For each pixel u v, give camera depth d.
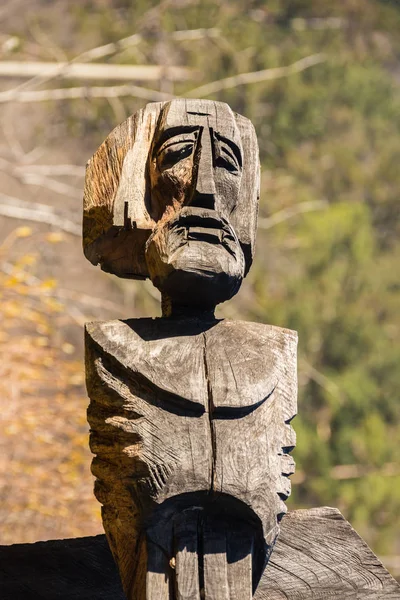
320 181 20.66
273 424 4.72
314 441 18.11
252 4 21.09
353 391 18.66
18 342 14.09
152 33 19.94
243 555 4.62
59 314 17.47
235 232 5.11
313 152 20.66
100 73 19.14
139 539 4.65
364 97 21.06
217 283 4.88
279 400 4.81
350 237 19.86
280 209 19.86
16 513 13.56
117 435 4.65
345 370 18.98
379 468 18.52
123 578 4.80
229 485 4.53
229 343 4.88
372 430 18.53
